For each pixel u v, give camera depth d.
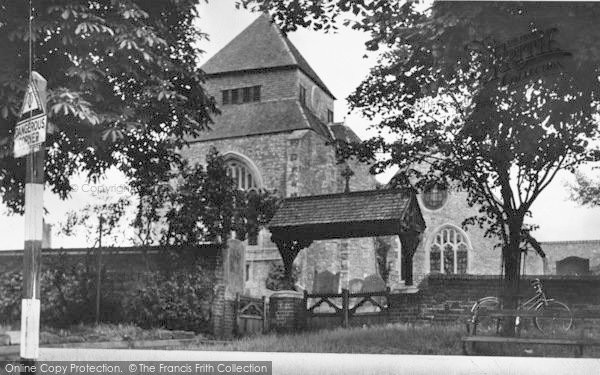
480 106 13.58
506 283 14.28
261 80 45.12
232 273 17.67
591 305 14.35
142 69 14.30
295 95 44.62
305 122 43.31
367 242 41.88
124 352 11.14
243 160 43.88
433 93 13.80
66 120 13.87
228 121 45.09
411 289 16.08
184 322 17.05
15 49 13.41
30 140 6.95
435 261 41.47
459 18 11.36
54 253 17.08
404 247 16.88
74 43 13.17
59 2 13.07
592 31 11.40
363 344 12.83
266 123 44.00
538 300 14.17
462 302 15.56
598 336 12.57
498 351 12.12
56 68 13.75
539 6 11.40
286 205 17.84
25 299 6.85
